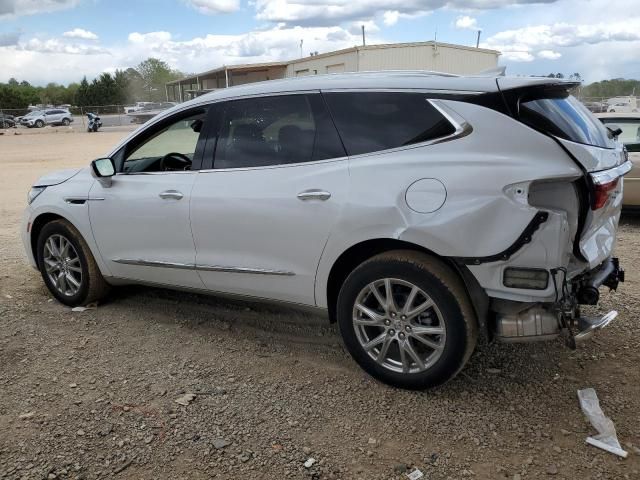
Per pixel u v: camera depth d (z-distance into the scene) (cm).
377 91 349
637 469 277
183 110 425
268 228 372
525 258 299
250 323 456
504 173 300
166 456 294
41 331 446
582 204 308
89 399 347
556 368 374
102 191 455
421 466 283
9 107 7606
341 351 406
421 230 315
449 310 319
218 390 355
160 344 421
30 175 1535
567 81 334
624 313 457
